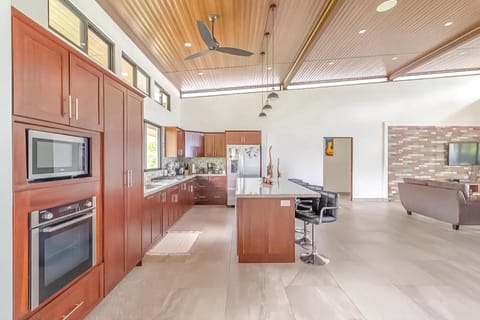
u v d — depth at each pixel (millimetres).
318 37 4066
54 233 1622
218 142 7090
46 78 1554
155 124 5328
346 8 3527
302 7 3355
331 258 3240
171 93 6418
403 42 4660
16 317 1355
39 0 2324
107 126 2264
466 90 7207
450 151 7203
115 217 2406
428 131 7277
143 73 4797
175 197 4898
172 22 3568
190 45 4301
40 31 1499
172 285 2559
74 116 1807
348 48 4883
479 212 4359
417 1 3412
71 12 2799
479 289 2475
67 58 1737
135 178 2877
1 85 1258
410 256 3303
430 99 7242
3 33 1267
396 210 6160
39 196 1507
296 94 7301
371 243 3807
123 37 3824
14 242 1343
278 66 5629
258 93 7297
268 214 3123
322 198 3307
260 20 3637
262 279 2691
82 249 1922
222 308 2168
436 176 7301
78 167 1895
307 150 7316
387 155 7305
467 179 6988
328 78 6973
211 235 4219
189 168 7031
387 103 7273
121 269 2529
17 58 1348
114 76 2357
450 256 3301
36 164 1492
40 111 1502
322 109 7301
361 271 2871
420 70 6895
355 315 2064
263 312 2111
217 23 3643
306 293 2404
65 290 1732
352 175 7355
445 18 3848
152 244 3549
